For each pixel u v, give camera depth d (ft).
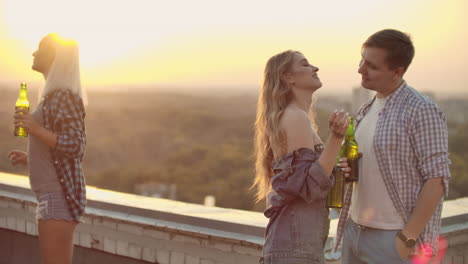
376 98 6.88
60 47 8.18
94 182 270.05
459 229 9.34
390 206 6.47
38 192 8.23
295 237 6.43
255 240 8.45
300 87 6.81
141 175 263.90
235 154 275.59
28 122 7.68
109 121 336.70
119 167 287.28
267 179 7.13
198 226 9.21
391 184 6.42
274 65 6.88
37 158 8.16
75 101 8.08
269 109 6.84
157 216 9.76
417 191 6.38
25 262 11.99
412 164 6.36
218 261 8.94
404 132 6.32
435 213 6.48
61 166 8.07
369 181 6.62
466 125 183.73
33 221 11.59
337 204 6.89
